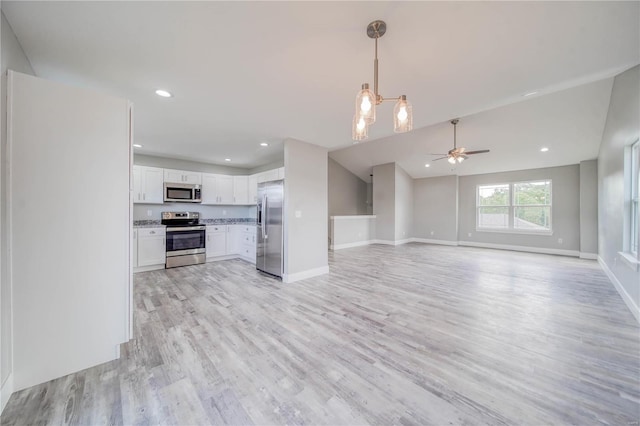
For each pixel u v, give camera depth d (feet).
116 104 6.33
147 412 4.68
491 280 13.46
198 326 8.13
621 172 10.73
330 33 5.32
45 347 5.49
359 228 26.55
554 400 4.94
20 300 5.23
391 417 4.56
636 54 6.12
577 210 20.35
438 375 5.72
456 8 4.64
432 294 11.23
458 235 26.96
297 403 4.90
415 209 29.84
